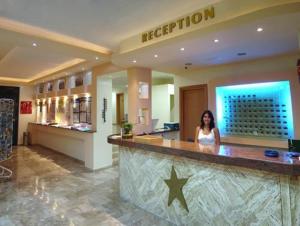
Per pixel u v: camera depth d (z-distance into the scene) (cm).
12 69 676
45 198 362
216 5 277
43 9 285
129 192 345
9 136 483
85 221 286
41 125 841
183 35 307
